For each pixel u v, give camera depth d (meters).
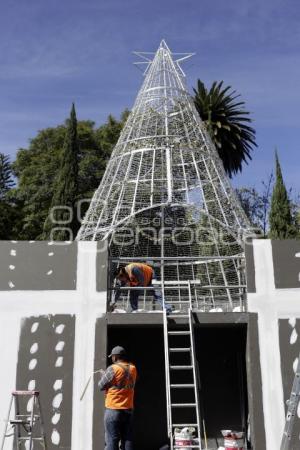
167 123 16.86
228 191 16.34
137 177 15.69
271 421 8.38
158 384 10.52
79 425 8.30
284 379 8.59
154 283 10.69
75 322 8.85
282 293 9.05
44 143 34.12
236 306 11.73
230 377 10.52
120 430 7.02
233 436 9.16
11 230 31.92
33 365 8.60
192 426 8.83
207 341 10.76
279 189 28.02
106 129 33.53
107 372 7.02
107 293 9.08
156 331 10.77
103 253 9.25
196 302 12.48
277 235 27.17
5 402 8.41
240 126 31.70
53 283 9.03
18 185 33.28
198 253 16.92
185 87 18.45
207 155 16.58
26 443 8.20
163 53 18.94
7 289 8.97
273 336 8.84
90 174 30.36
